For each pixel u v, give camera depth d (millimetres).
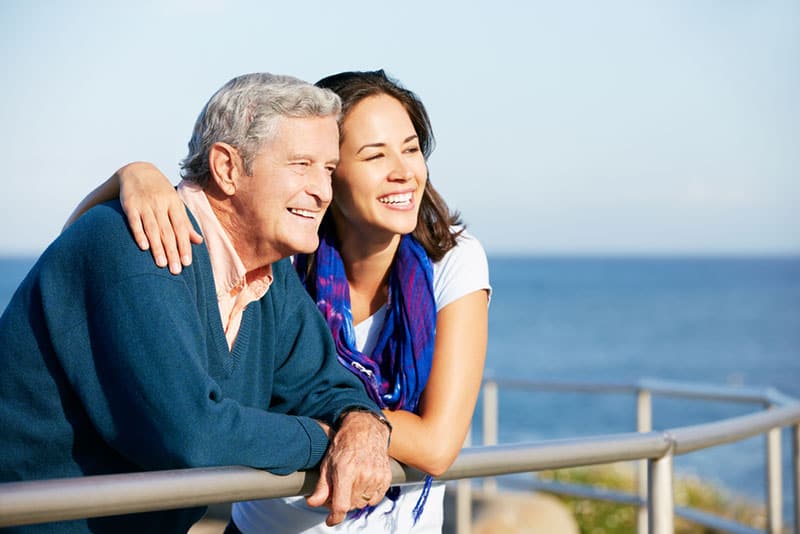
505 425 34969
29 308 1806
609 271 151875
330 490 1867
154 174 1927
